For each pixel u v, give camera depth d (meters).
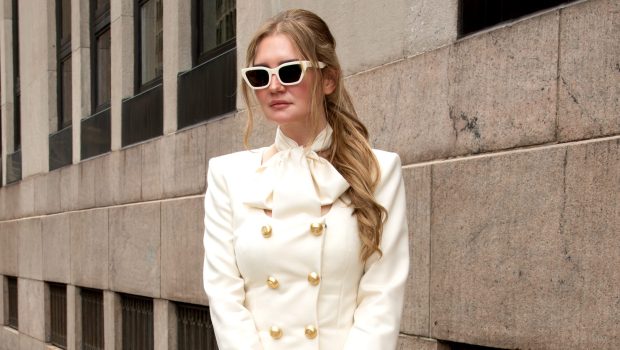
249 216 2.64
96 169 10.25
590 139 3.46
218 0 7.79
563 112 3.60
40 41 12.81
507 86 3.92
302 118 2.65
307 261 2.55
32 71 13.26
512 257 3.82
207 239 2.76
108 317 9.67
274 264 2.56
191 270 7.51
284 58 2.61
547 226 3.63
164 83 8.52
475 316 4.05
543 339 3.64
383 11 4.92
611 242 3.31
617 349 3.27
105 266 9.76
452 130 4.29
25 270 13.34
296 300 2.55
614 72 3.34
